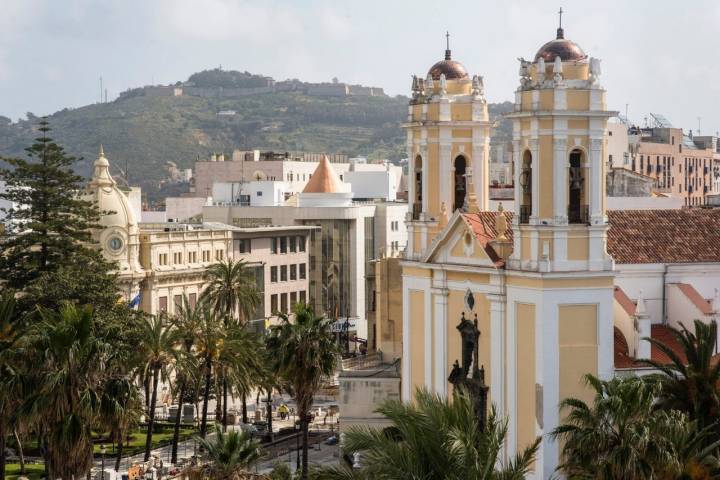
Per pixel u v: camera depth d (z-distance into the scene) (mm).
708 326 79000
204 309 135875
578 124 91812
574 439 70250
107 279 133875
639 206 144875
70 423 92188
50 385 91188
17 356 95000
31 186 142750
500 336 96812
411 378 109250
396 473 58625
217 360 123688
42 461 118938
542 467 90812
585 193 92188
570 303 92000
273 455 127062
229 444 85062
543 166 92000
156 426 140750
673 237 107000
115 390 96000
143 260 169750
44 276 131875
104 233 164250
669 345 99875
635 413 69000
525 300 93812
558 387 91812
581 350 92188
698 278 104938
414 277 108562
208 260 184000
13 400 94688
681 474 67812
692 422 70938
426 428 59469
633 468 67062
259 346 133500
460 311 102625
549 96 91375
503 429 61812
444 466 58781
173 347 122500
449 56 113125
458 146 109938
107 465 120312
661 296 104250
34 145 143125
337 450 128125
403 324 110438
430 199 109625
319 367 113938
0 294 111000
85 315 93875
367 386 116500
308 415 116375
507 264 95312
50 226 139875
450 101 109938
